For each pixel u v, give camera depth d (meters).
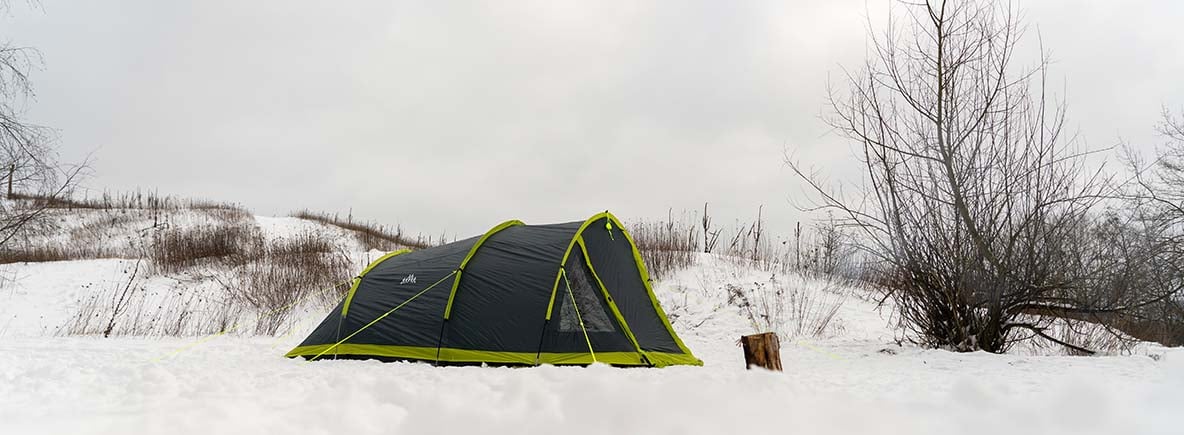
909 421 4.09
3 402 4.81
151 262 19.97
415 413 4.23
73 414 4.36
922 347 9.66
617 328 7.93
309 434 3.76
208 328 13.47
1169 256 15.38
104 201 32.31
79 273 18.72
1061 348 9.44
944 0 9.41
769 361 6.34
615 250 8.67
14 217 14.94
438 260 8.68
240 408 4.37
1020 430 3.94
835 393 4.91
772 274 16.19
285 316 14.59
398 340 8.09
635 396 4.40
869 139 9.77
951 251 9.30
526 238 8.51
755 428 3.86
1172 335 11.80
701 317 14.16
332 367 7.23
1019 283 8.98
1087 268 9.20
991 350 9.26
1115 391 4.65
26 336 11.55
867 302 15.16
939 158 9.35
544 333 7.59
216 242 21.38
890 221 9.70
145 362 7.22
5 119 13.34
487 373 6.46
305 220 32.91
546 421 3.99
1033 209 8.95
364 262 19.44
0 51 12.90
